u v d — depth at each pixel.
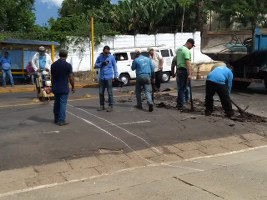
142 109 11.00
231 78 9.98
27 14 26.91
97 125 8.95
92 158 6.88
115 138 7.96
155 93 14.52
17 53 20.62
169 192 5.29
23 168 6.33
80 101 12.89
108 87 10.52
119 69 20.44
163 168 6.49
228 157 7.20
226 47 14.51
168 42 26.44
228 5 24.75
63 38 23.34
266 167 6.44
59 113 8.98
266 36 13.70
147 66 10.66
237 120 9.80
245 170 6.27
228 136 8.55
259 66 14.26
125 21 27.44
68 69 8.83
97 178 6.03
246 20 23.41
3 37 22.14
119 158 6.97
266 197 5.11
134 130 8.59
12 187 5.62
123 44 25.05
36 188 5.60
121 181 5.82
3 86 19.03
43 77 13.17
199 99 13.09
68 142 7.63
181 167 6.55
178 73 10.80
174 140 8.08
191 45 10.69
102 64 10.48
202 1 28.45
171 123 9.31
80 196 5.22
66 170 6.34
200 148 7.73
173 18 29.45
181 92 10.85
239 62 14.73
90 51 24.12
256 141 8.38
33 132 8.34
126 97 13.89
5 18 25.45
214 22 27.08
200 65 26.53
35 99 13.37
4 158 6.71
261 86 16.89
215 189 5.39
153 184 5.62
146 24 27.66
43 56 13.21
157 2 27.05
